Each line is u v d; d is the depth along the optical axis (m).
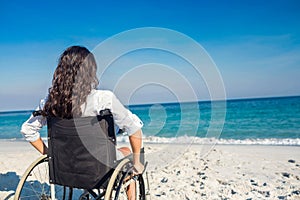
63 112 2.47
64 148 2.59
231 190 4.37
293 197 3.98
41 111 2.60
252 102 45.62
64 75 2.49
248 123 21.42
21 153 8.44
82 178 2.59
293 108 30.94
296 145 9.91
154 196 4.18
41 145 2.84
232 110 32.03
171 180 4.95
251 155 7.23
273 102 43.22
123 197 3.83
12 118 40.91
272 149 8.54
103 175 2.52
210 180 4.91
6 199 3.95
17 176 5.22
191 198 4.07
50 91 2.55
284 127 18.67
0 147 10.88
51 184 2.76
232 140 12.30
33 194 4.18
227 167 5.88
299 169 5.69
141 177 2.85
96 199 2.59
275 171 5.55
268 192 4.25
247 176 5.18
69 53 2.52
